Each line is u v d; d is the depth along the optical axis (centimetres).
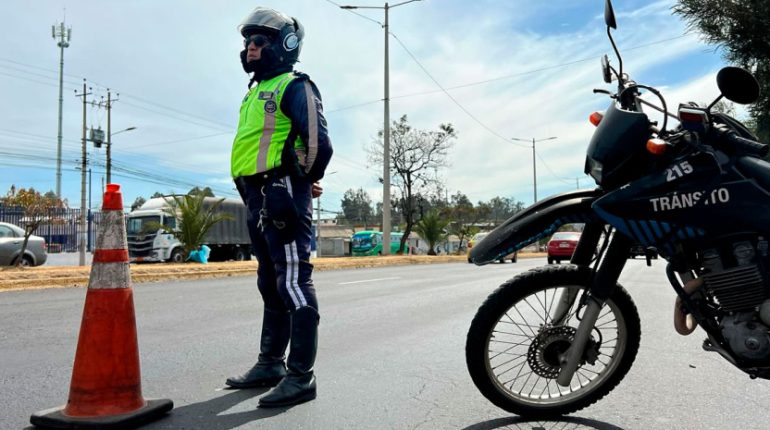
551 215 269
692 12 754
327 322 613
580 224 283
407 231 3744
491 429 284
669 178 256
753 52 748
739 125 268
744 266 249
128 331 295
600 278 275
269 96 330
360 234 4722
